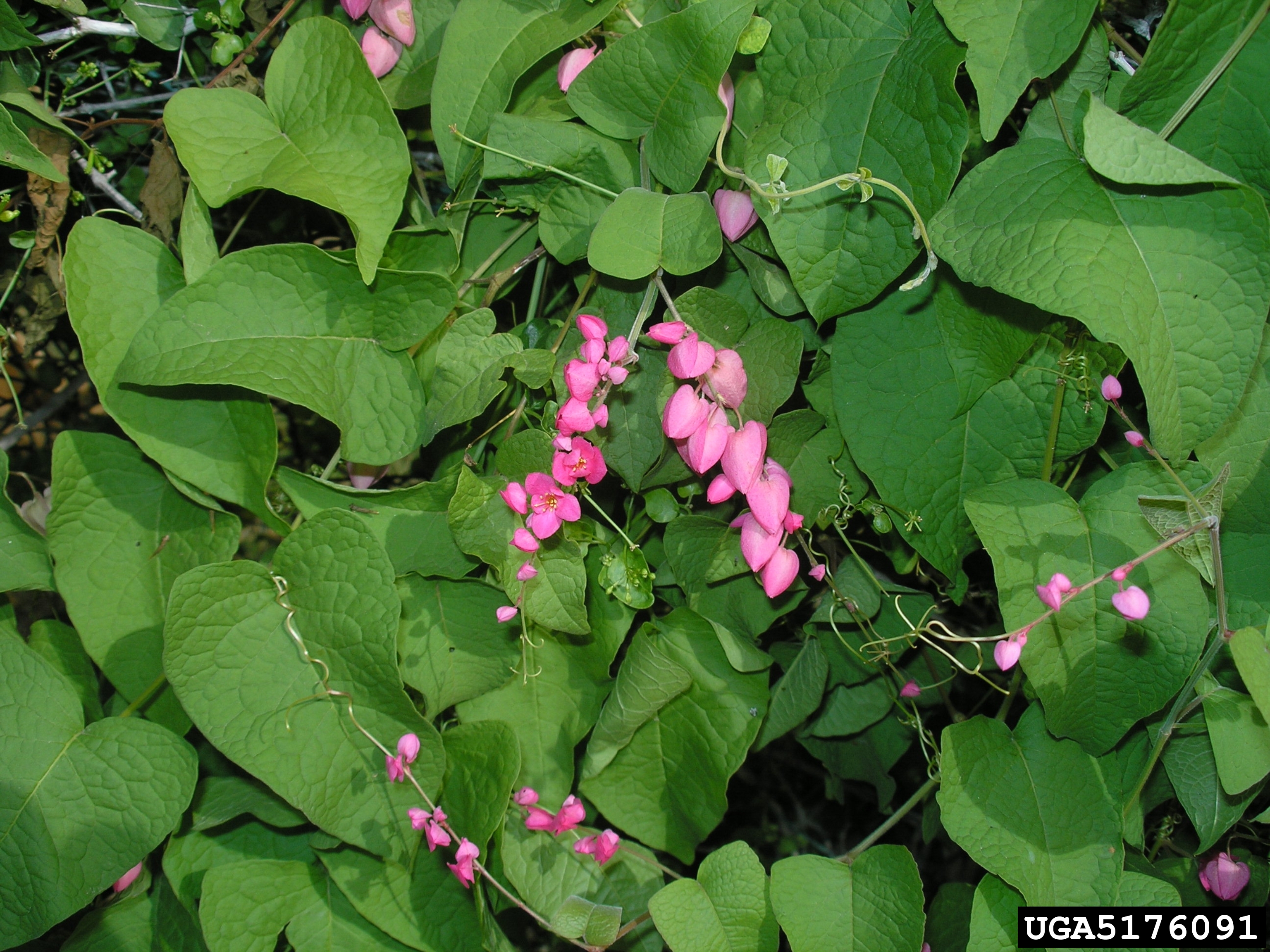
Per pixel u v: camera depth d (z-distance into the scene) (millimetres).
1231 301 324
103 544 394
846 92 345
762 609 412
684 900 390
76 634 419
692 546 398
